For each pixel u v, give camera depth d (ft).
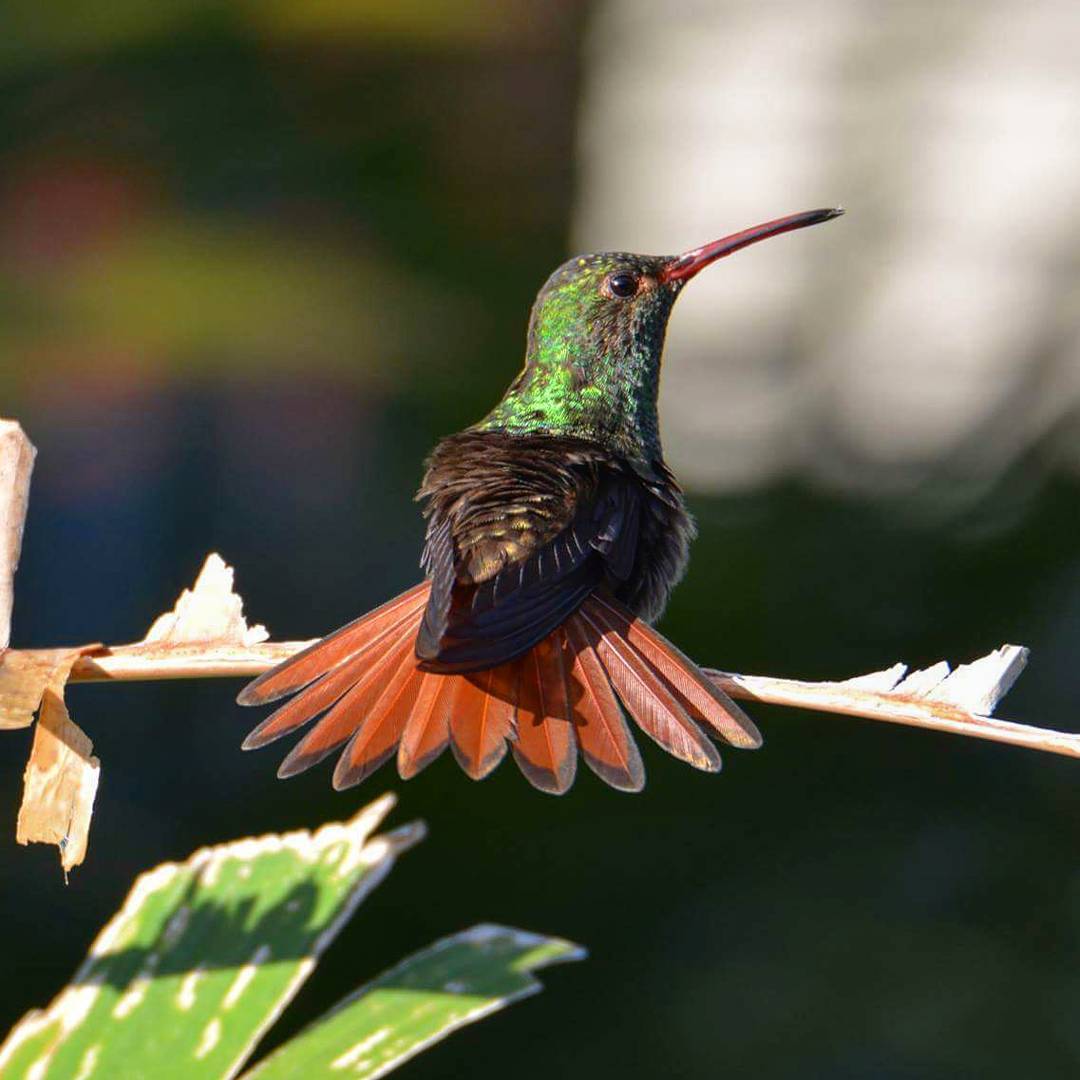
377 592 47.70
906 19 56.34
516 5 47.91
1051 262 52.54
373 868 14.03
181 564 46.96
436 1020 13.32
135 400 42.50
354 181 44.16
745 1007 32.27
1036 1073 31.24
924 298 53.57
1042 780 36.86
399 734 14.83
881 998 32.37
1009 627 39.17
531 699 15.14
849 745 37.73
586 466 18.26
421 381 41.86
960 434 49.29
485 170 47.16
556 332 21.09
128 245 40.11
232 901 13.78
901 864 35.19
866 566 40.86
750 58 57.06
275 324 39.55
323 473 47.73
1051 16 54.54
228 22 39.55
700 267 21.61
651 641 15.69
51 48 38.68
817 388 53.72
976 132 54.90
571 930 33.91
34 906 35.01
